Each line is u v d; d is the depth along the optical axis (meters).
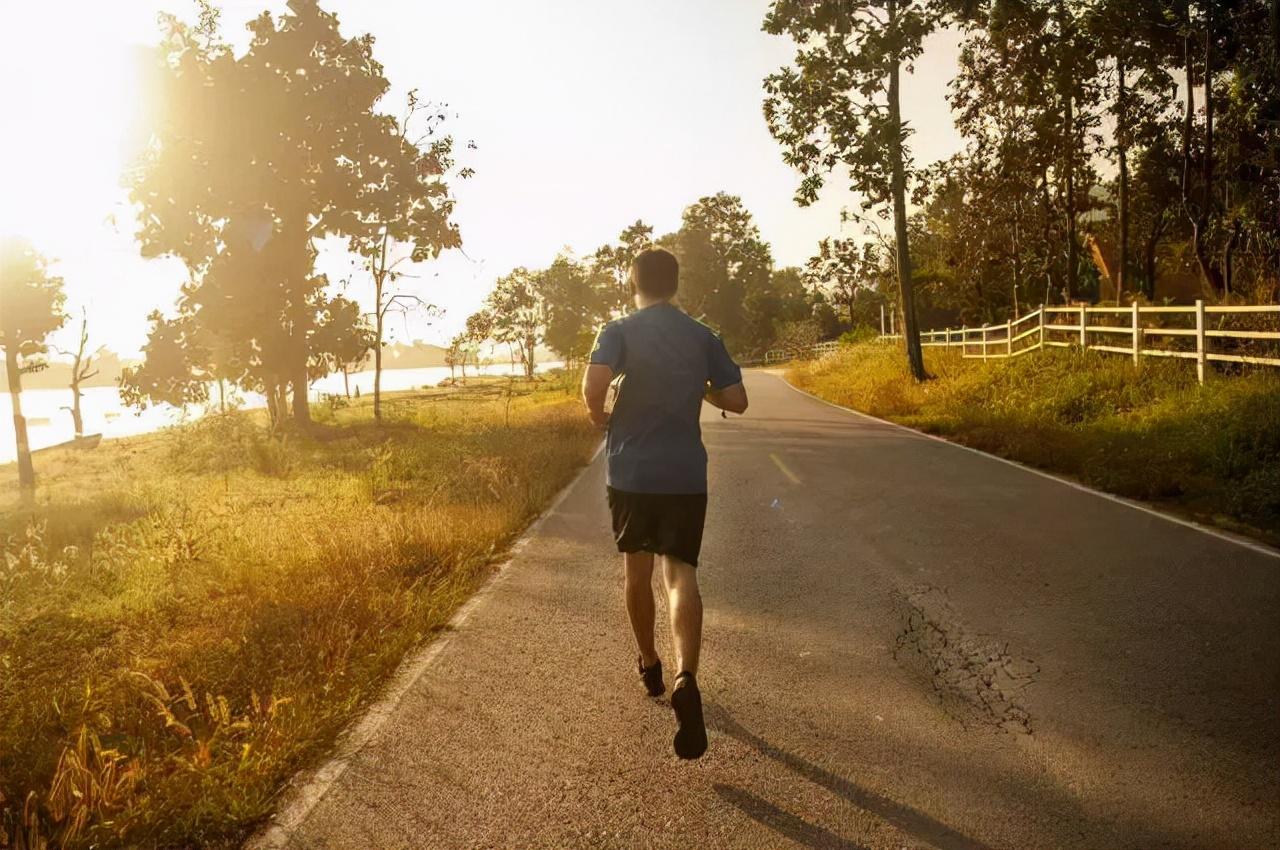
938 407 18.78
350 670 4.32
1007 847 2.63
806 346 65.44
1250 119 21.78
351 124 27.53
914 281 60.53
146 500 11.91
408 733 3.58
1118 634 4.52
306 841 2.79
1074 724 3.47
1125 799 2.88
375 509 9.36
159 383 27.03
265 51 26.98
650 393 3.36
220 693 4.17
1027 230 40.22
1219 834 2.66
